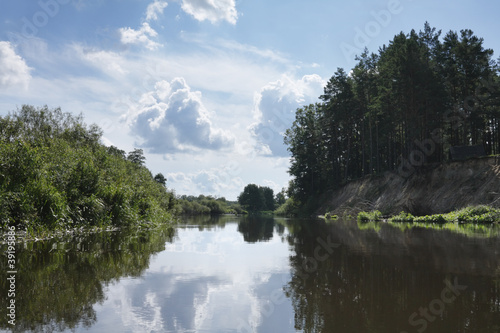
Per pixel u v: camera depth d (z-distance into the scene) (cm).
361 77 5109
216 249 1174
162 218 3030
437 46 4416
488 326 412
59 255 952
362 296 555
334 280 676
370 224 2748
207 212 8956
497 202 2870
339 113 5312
